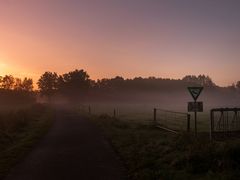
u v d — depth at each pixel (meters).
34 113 54.28
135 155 14.69
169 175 10.67
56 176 11.55
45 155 15.77
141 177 10.80
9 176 11.69
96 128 29.77
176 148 15.34
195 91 17.92
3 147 18.75
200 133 19.58
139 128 27.73
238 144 11.77
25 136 24.11
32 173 12.05
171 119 42.81
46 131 27.27
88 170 12.39
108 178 11.16
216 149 12.19
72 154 15.97
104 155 15.60
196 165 11.31
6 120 30.84
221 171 10.61
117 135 23.09
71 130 28.02
